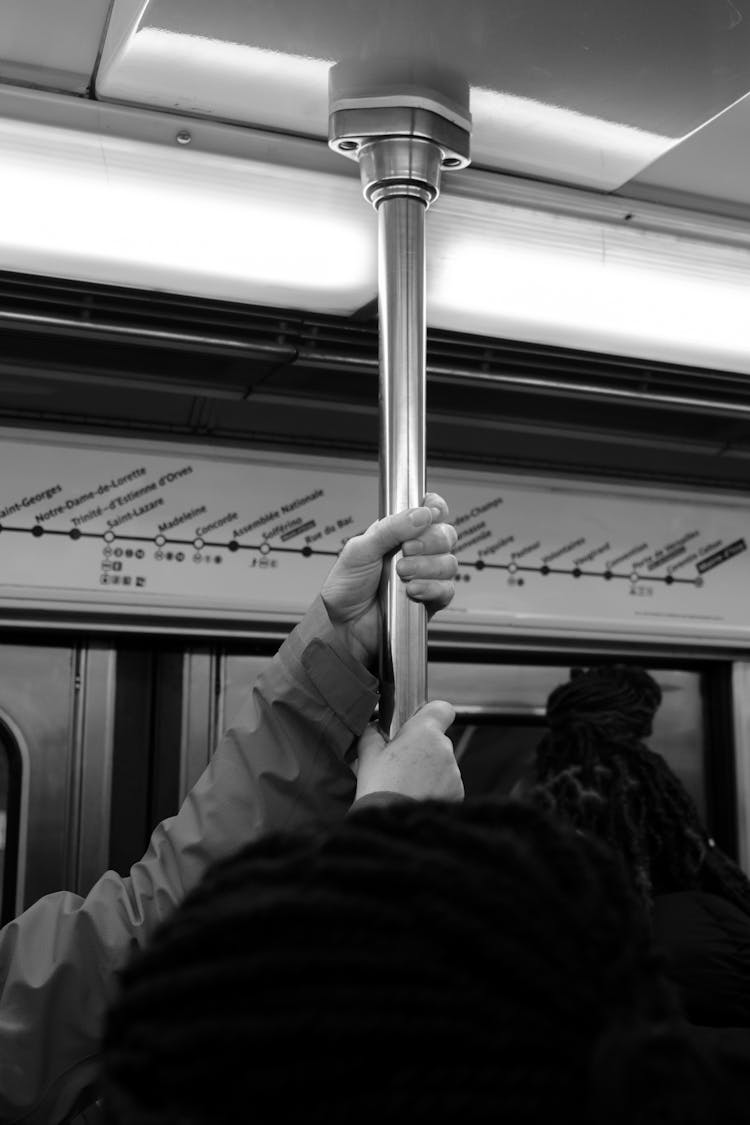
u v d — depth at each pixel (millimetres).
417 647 1379
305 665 1341
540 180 1935
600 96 1611
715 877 2453
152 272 2020
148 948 471
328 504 2822
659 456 2973
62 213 1835
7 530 2605
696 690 3264
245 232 1923
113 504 2672
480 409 2623
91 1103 1425
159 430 2715
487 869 460
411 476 1524
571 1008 422
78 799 2705
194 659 2820
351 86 1582
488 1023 409
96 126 1740
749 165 1954
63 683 2730
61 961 1375
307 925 429
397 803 538
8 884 2648
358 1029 400
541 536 3020
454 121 1621
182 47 1520
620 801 2453
